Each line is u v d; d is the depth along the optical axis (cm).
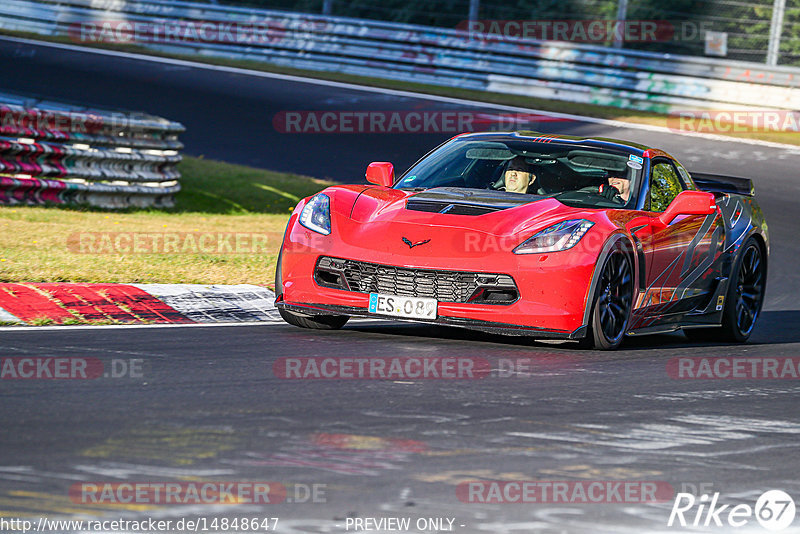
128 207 4659
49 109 4453
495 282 2241
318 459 1367
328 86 8325
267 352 2114
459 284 2244
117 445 1385
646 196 2588
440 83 8644
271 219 4700
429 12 10225
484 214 2339
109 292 2658
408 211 2375
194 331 2347
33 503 1153
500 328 2247
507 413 1680
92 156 4397
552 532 1147
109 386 1731
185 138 6469
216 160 6022
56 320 2373
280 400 1692
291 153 6322
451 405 1714
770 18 8781
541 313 2241
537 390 1873
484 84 8519
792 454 1532
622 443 1533
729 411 1809
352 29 9031
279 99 7744
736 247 2859
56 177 4344
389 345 2262
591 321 2311
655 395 1905
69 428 1458
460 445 1470
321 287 2336
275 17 9312
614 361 2245
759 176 6109
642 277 2472
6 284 2584
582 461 1423
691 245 2673
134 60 8894
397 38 8856
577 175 2584
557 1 9619
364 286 2303
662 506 1252
